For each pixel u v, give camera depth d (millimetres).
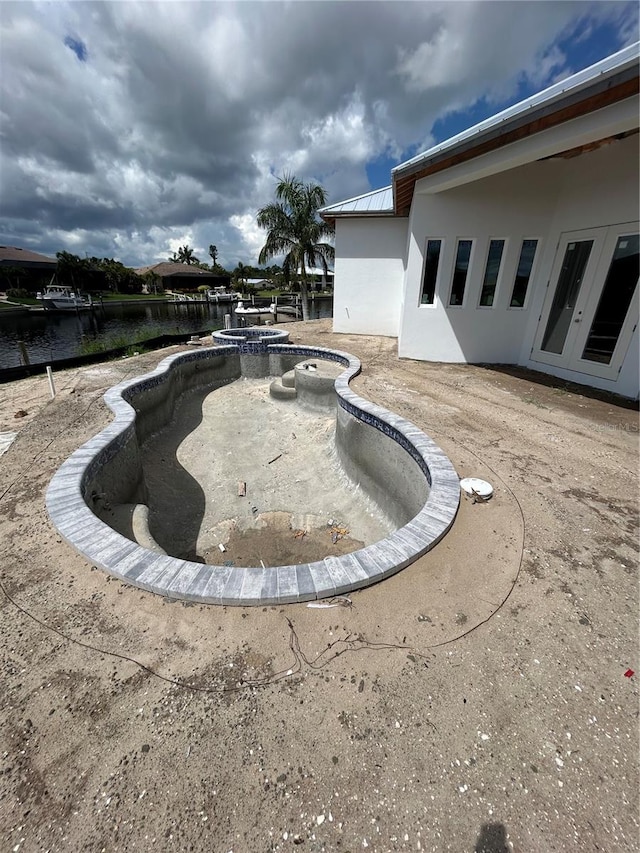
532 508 3500
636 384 6418
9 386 7789
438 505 3312
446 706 1870
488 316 8789
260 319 27328
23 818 1461
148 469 6289
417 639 2209
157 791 1536
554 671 2059
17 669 2020
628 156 6047
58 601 2443
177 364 8836
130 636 2205
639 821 1476
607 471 4188
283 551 4668
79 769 1610
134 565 2615
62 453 4535
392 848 1390
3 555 2859
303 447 7137
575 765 1653
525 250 8195
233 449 7125
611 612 2434
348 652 2121
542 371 8352
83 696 1889
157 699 1876
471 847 1396
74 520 3066
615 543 3070
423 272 8844
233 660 2066
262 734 1733
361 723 1785
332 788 1551
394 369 8461
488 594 2535
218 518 5328
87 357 11266
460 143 5789
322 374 8281
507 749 1703
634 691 1971
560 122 4891
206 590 2404
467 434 5082
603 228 6648
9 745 1694
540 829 1448
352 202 13516
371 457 5434
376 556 2709
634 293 6273
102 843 1391
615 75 3910
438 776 1601
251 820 1453
